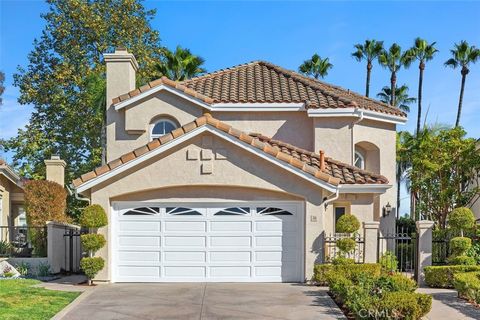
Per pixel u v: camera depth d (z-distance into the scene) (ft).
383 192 59.47
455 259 55.98
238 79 78.43
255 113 69.26
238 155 53.26
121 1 131.13
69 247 65.26
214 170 53.11
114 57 70.08
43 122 135.64
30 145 129.70
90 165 130.72
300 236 53.36
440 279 52.47
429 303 36.50
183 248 53.57
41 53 135.03
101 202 53.01
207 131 52.70
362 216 64.54
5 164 81.76
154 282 53.21
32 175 130.31
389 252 61.36
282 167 52.34
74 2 127.34
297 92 71.92
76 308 40.86
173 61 132.16
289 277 53.26
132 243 53.67
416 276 55.52
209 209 53.93
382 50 190.29
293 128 69.21
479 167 85.66
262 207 53.78
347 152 67.67
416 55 183.52
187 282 53.21
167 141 52.39
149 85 67.41
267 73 80.74
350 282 42.60
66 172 132.57
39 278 57.67
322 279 50.26
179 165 53.11
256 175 53.06
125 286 50.83
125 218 53.83
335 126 67.92
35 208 74.02
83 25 128.88
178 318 37.88
